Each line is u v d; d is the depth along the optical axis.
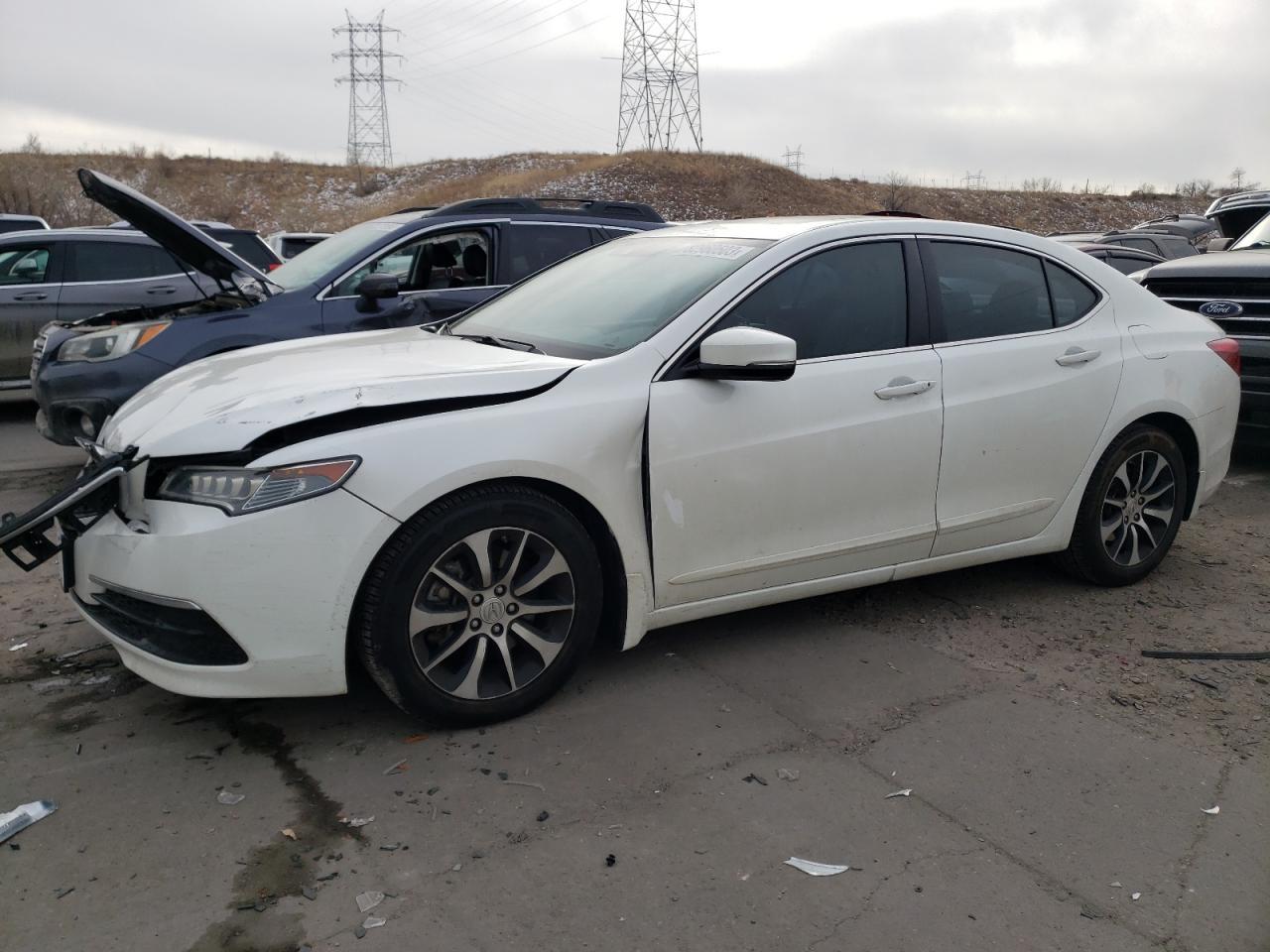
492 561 3.21
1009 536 4.30
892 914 2.46
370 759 3.12
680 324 3.57
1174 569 5.02
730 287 3.67
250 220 52.91
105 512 3.14
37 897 2.46
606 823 2.80
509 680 3.30
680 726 3.34
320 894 2.49
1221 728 3.42
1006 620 4.31
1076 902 2.52
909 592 4.62
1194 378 4.68
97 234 9.33
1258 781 3.09
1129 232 15.06
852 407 3.76
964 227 4.23
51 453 7.67
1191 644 4.10
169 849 2.66
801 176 55.72
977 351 4.09
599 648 3.95
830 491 3.76
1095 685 3.71
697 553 3.56
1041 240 4.46
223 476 2.96
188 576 2.89
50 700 3.47
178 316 6.38
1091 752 3.24
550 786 2.97
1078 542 4.55
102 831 2.73
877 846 2.72
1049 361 4.25
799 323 3.77
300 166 63.34
